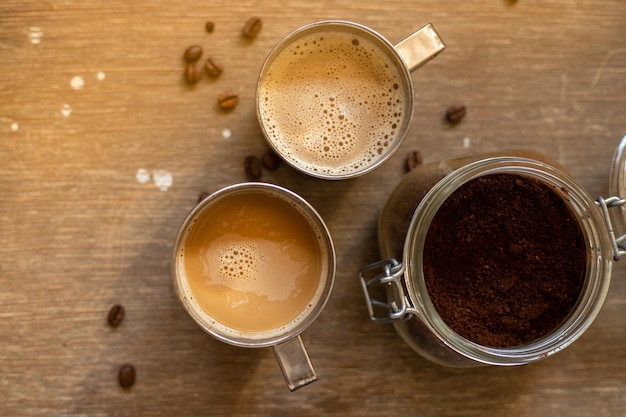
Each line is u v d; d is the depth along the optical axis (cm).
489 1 52
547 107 53
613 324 52
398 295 47
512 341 47
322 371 51
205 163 51
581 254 47
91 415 50
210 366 51
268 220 48
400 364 51
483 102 52
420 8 52
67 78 51
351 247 52
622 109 53
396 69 49
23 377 50
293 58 49
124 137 51
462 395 52
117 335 50
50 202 50
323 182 52
